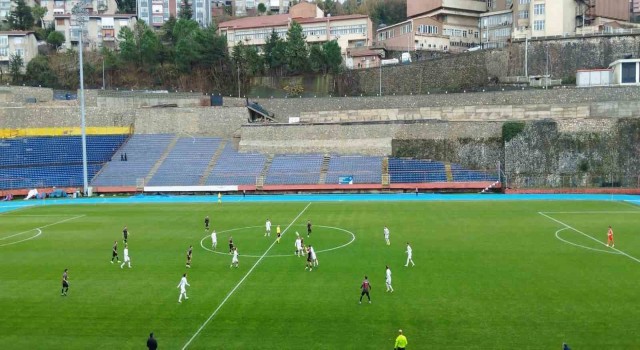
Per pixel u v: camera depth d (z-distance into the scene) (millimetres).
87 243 63438
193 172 118938
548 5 158750
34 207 96000
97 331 35625
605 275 46219
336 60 162250
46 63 166750
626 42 139500
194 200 102812
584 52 141750
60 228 73688
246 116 134750
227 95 165000
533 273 47188
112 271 50625
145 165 122000
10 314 39031
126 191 114062
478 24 196625
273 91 163875
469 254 54531
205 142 130625
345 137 125812
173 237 66250
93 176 119125
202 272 49781
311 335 34125
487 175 110938
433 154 119125
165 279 47625
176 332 35094
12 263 54094
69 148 125625
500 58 145625
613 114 113562
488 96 126875
